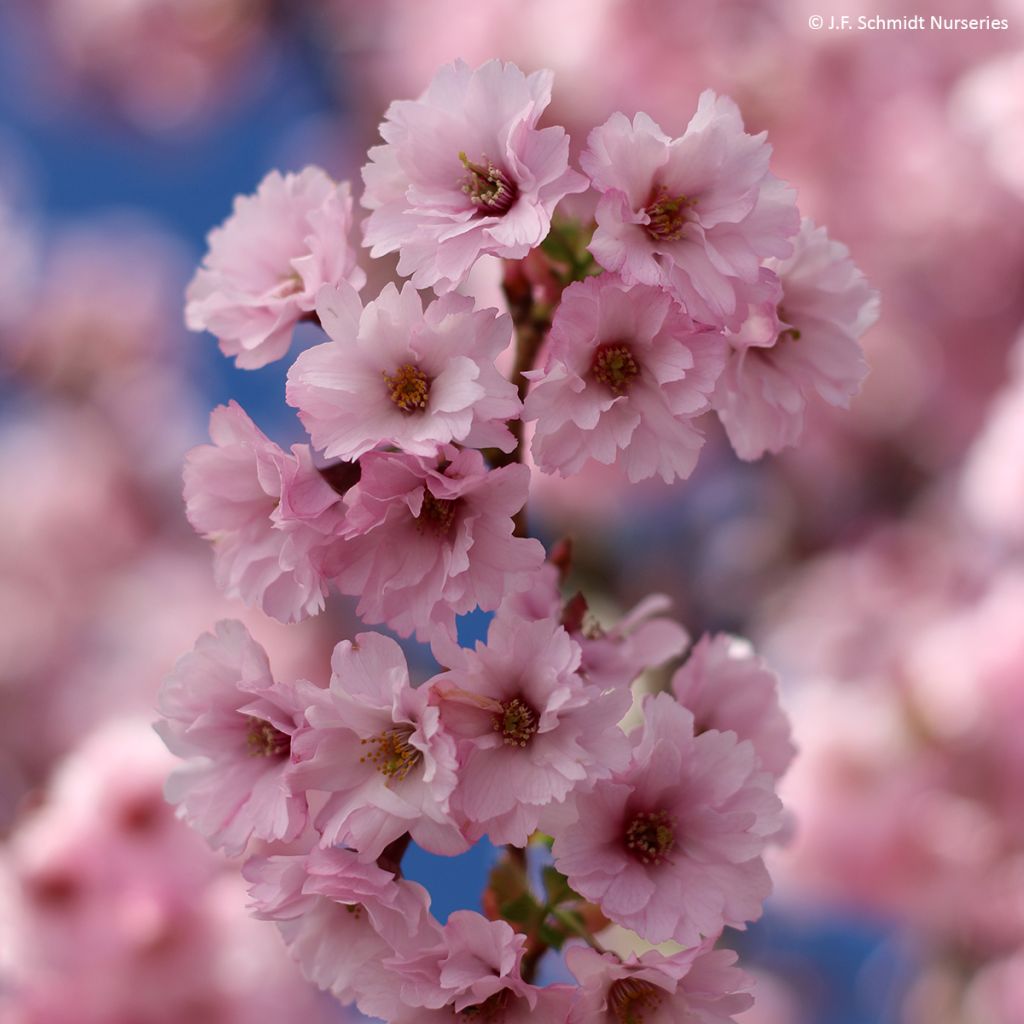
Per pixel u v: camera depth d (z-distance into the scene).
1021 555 1.61
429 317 0.79
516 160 0.79
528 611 0.82
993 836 1.40
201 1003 1.10
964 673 1.42
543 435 0.79
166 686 0.81
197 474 0.80
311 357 0.79
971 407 1.79
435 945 0.79
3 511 2.06
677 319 0.79
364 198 0.81
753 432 0.82
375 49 1.78
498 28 1.65
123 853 1.09
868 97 1.66
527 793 0.78
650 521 1.64
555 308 0.83
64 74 2.15
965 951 1.45
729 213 0.80
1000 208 1.66
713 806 0.79
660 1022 0.79
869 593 1.70
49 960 1.07
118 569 2.04
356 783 0.79
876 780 1.39
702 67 1.62
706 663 0.83
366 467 0.78
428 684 0.78
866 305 0.83
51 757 1.83
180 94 2.14
